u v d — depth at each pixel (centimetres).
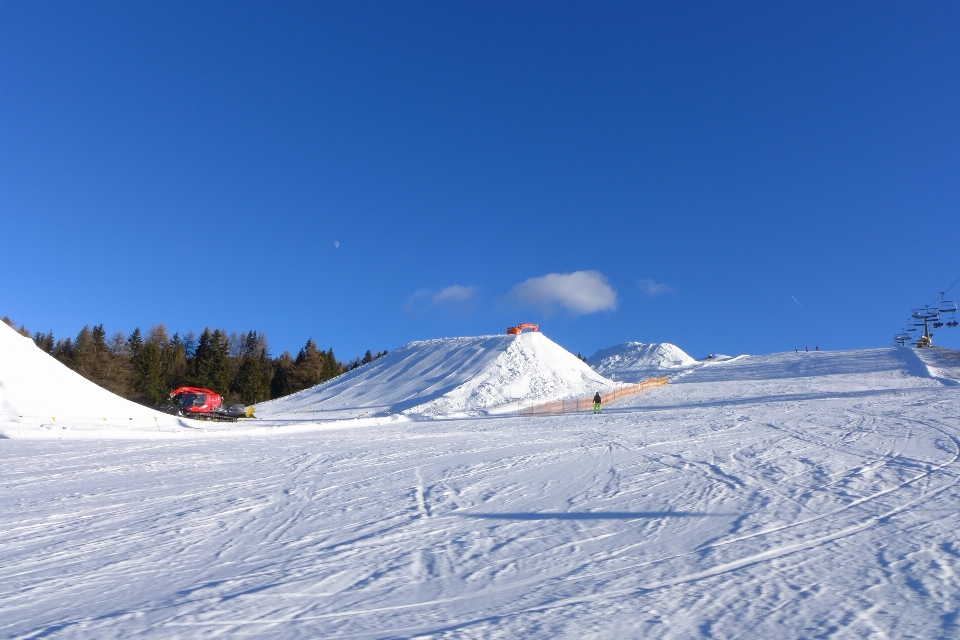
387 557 868
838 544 855
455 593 714
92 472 1684
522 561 834
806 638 563
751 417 2616
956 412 2309
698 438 2070
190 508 1217
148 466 1794
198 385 7619
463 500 1259
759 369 5462
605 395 4331
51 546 948
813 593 675
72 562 865
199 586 755
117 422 3044
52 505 1252
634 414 3228
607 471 1542
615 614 632
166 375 7694
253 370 7875
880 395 3212
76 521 1112
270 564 843
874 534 895
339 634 602
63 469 1738
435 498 1287
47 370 3269
